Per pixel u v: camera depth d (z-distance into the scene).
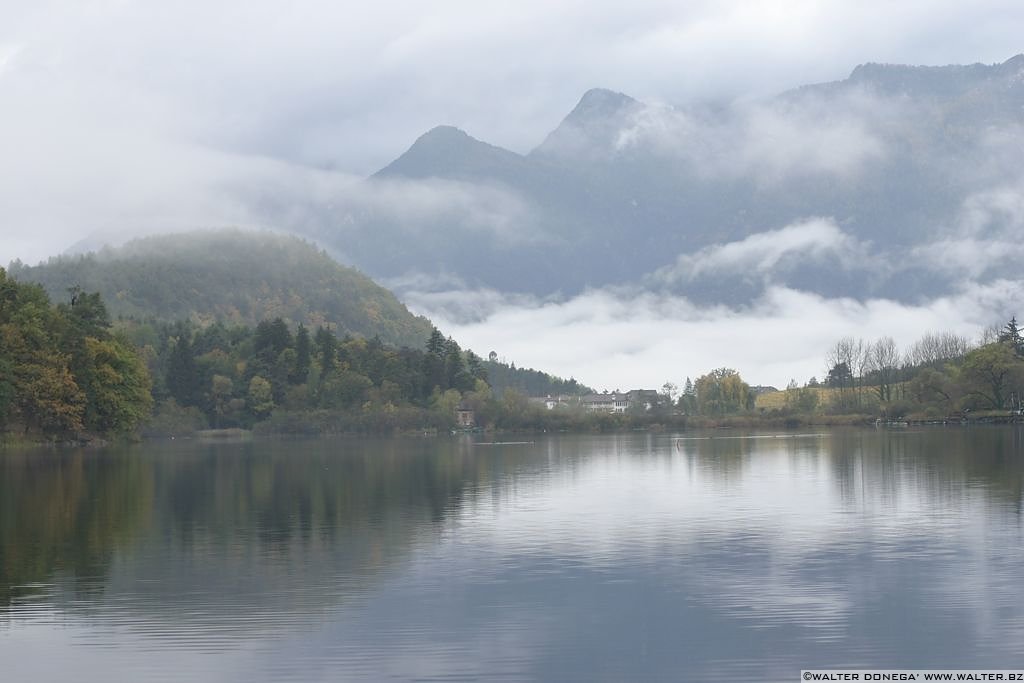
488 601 38.81
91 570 44.97
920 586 40.03
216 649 33.00
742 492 75.44
